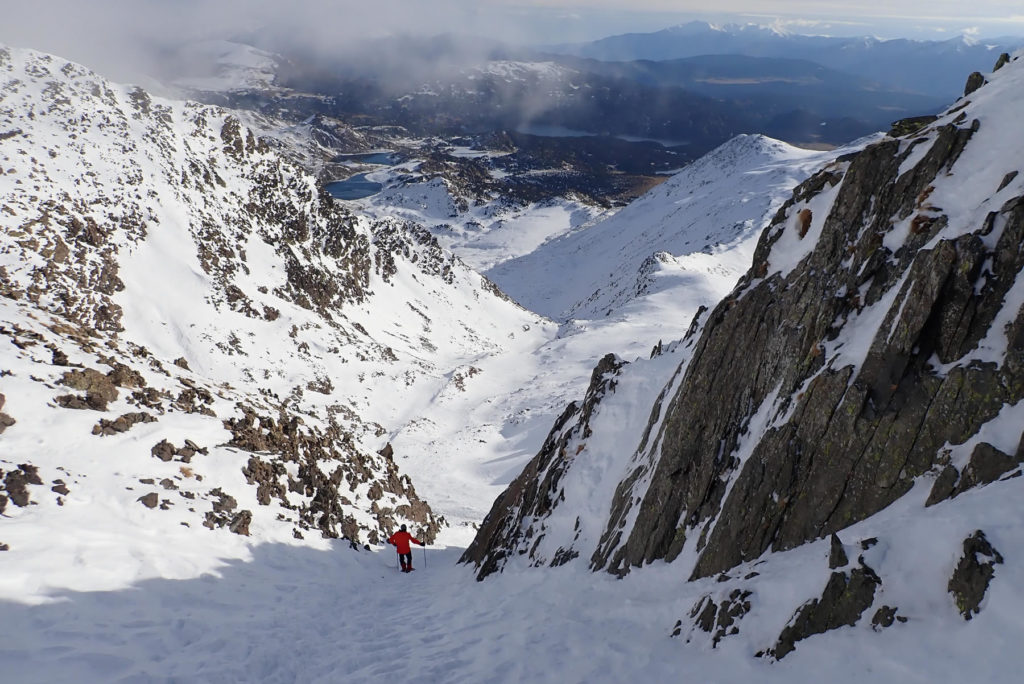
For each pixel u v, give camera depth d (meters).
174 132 113.88
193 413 24.67
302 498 24.30
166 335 84.75
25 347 22.16
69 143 96.88
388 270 140.12
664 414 17.27
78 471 17.81
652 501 14.77
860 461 10.56
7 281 73.25
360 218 146.88
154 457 20.22
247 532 19.72
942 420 9.91
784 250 16.55
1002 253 10.56
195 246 100.62
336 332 104.81
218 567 16.70
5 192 82.19
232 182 116.31
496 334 145.00
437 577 22.64
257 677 10.80
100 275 84.31
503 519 23.84
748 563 11.28
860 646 7.66
